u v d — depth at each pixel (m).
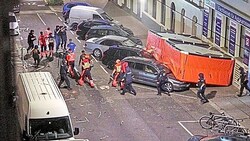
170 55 30.05
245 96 28.48
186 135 23.44
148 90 28.98
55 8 46.78
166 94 28.52
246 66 28.58
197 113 26.20
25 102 19.64
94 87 29.17
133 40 35.38
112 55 32.00
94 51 33.84
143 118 25.38
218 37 31.69
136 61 29.52
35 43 36.38
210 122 24.27
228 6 29.78
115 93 28.47
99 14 40.16
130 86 28.41
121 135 23.30
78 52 34.94
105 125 24.38
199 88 27.42
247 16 27.83
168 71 29.61
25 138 18.64
